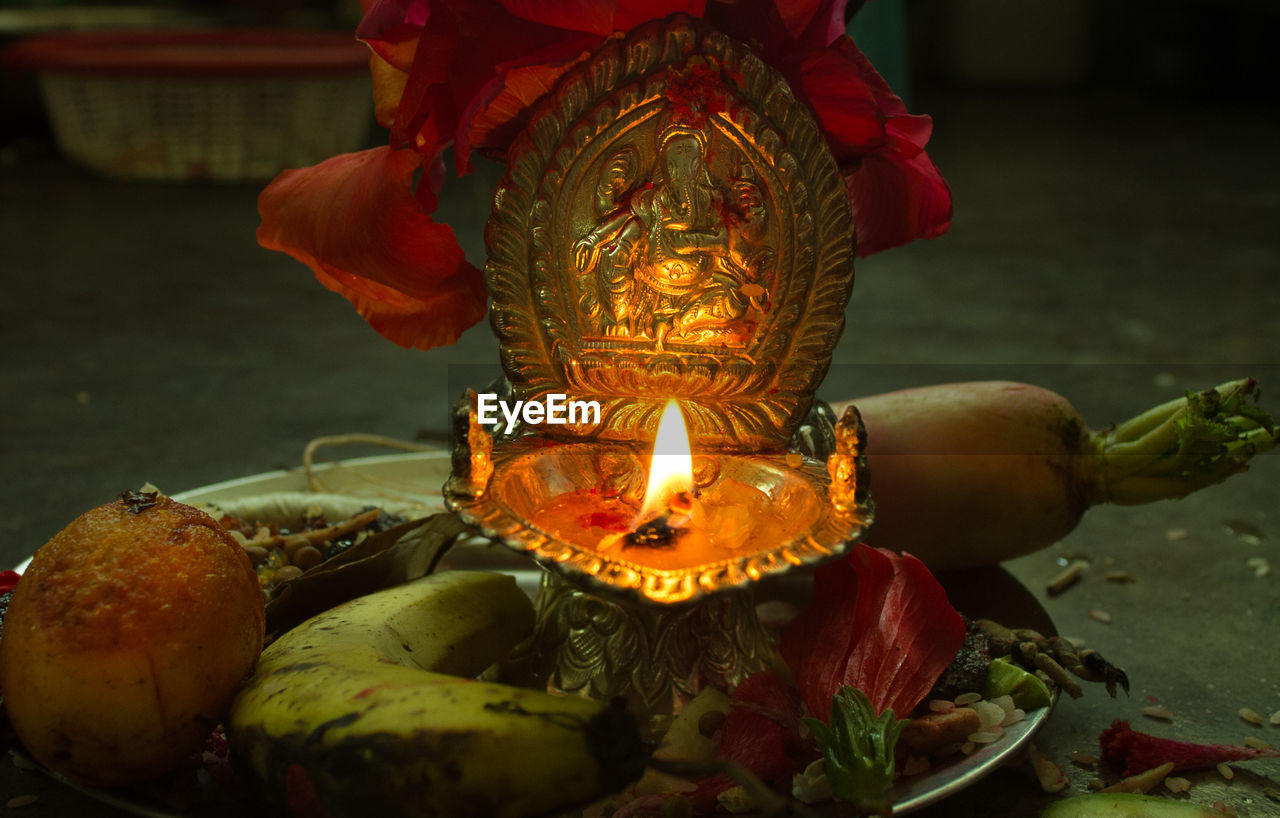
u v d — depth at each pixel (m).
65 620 0.47
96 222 2.06
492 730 0.45
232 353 1.33
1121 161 2.82
